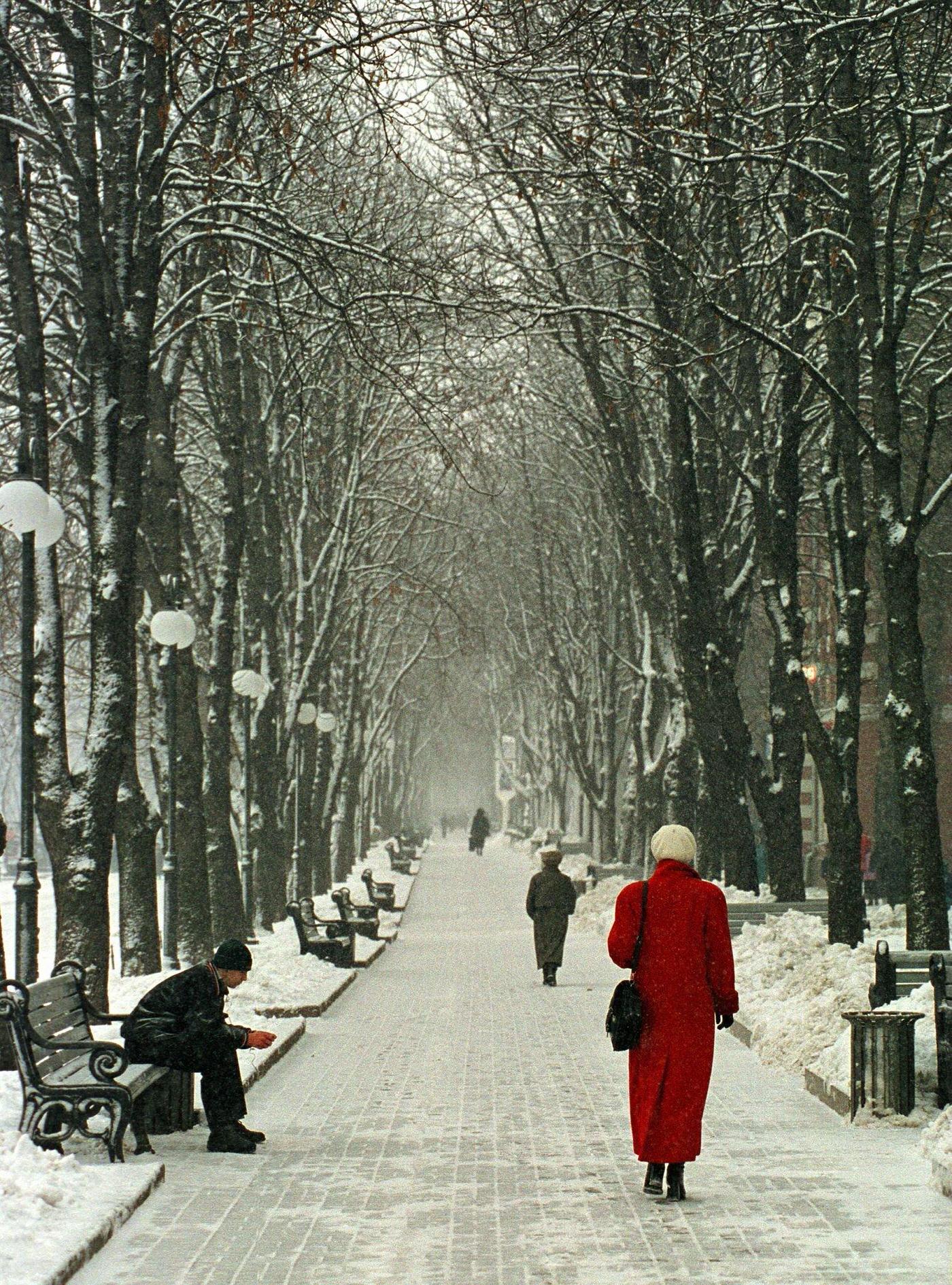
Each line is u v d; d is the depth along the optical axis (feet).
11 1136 56.44
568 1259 47.01
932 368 164.76
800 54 106.83
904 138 104.78
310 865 244.01
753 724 350.23
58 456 175.42
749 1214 52.85
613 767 319.88
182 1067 65.57
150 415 135.54
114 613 96.53
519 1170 61.36
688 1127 54.75
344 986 139.03
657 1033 55.47
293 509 231.91
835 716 142.20
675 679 221.87
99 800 94.99
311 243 111.34
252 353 186.91
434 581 337.31
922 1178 58.29
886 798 240.12
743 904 150.82
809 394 145.89
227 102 133.18
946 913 104.01
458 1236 50.24
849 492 137.69
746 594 194.39
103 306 97.96
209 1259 47.11
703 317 151.23
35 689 96.78
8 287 113.39
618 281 167.53
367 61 91.25
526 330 135.23
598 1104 78.59
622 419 192.24
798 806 161.89
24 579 87.66
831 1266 45.65
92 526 97.81
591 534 289.74
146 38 98.63
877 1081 70.69
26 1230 46.39
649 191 133.39
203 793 145.59
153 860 127.54
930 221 111.45
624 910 56.39
